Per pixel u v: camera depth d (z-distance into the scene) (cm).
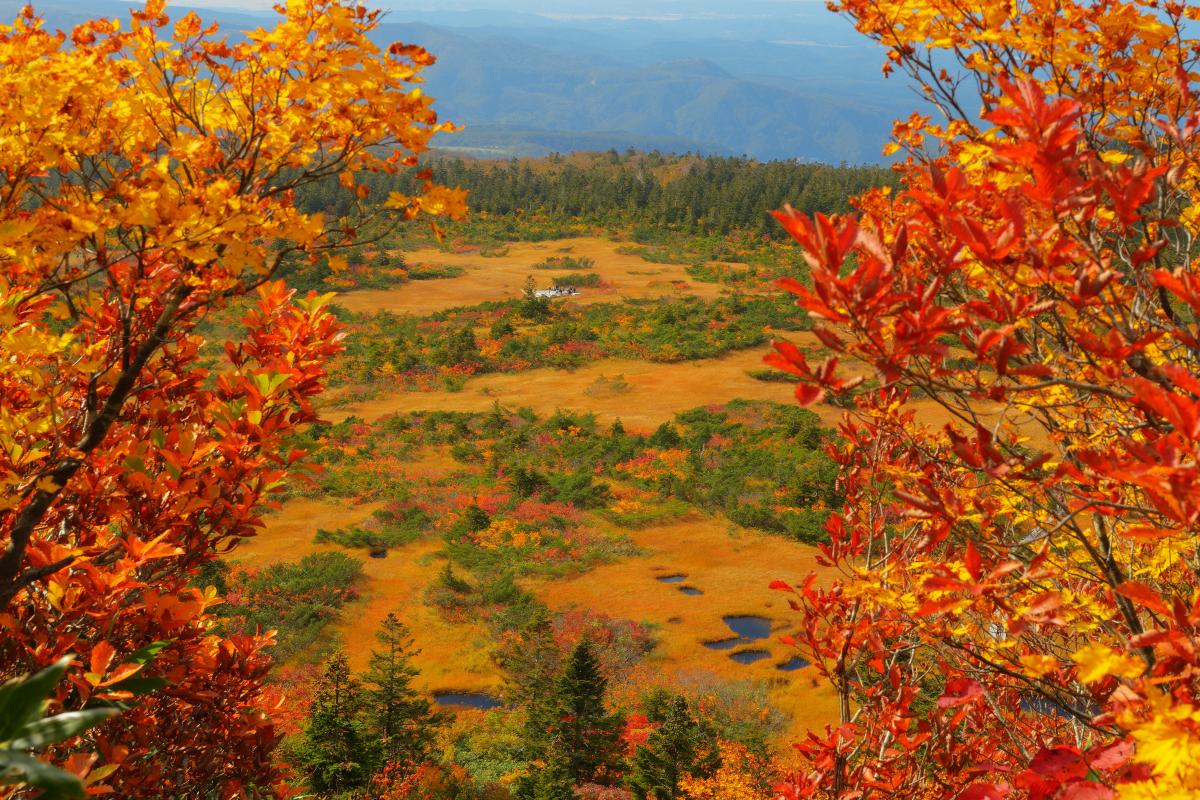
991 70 278
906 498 244
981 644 344
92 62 285
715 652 3122
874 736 388
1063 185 175
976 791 258
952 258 178
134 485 348
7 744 149
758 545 4150
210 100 327
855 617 391
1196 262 263
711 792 2123
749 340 7975
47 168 297
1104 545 271
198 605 321
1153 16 243
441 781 2306
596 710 2441
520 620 3325
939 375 183
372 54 314
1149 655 256
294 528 4266
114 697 281
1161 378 178
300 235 311
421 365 7431
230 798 411
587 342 8112
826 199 15012
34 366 319
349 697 2225
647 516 4428
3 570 302
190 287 335
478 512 4322
